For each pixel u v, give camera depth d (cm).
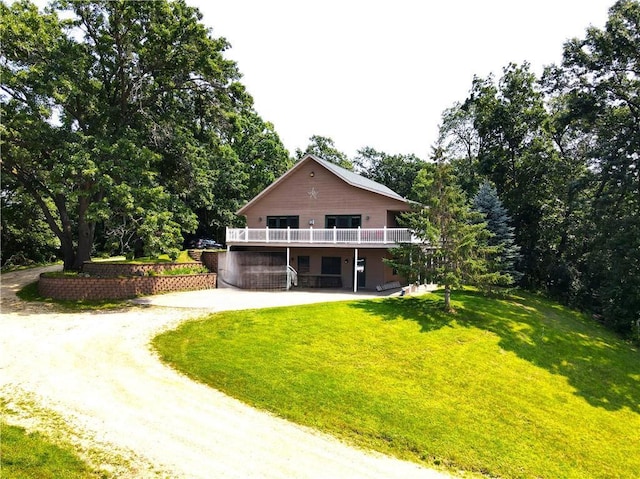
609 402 1335
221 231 4497
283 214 2792
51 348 1223
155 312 1709
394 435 915
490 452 917
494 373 1340
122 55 2192
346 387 1097
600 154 2586
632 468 984
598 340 2020
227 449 777
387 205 2523
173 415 880
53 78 1861
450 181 1873
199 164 2716
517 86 3316
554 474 888
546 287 3145
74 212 3416
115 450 736
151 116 2384
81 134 1931
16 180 2380
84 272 2264
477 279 1820
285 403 988
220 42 2292
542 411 1162
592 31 2652
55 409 859
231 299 2039
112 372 1073
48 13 2133
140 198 1953
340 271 2641
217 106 2478
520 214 3209
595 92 2712
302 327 1495
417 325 1627
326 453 811
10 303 1844
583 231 2792
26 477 639
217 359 1194
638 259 2402
